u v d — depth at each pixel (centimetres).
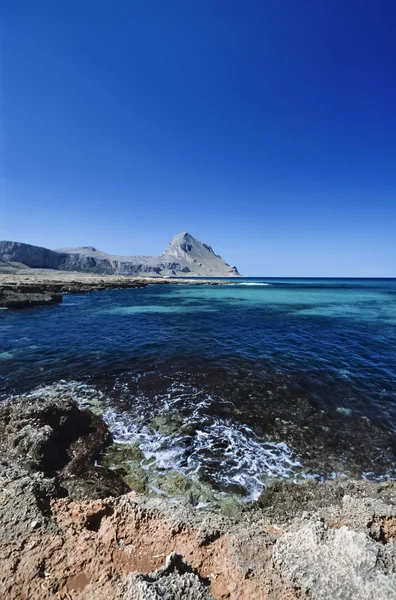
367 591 272
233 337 1817
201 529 362
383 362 1354
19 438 627
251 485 578
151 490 558
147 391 993
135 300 4150
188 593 267
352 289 7606
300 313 3050
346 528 343
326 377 1155
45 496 427
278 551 326
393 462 667
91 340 1669
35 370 1168
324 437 755
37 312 2727
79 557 319
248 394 988
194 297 4891
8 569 300
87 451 651
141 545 341
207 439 729
